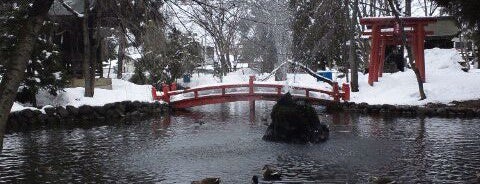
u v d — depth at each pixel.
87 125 22.28
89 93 26.48
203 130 20.45
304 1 33.22
